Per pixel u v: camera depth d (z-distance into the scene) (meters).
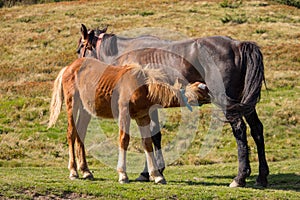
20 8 51.72
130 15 45.81
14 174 13.20
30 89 27.84
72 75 11.72
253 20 43.50
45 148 19.67
